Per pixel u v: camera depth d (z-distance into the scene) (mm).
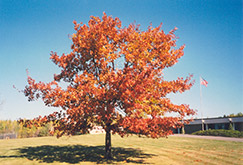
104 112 10781
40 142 26406
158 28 12797
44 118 12102
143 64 11352
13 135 47219
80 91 11180
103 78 11430
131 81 10391
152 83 11750
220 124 41500
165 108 12070
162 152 16250
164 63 12414
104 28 12648
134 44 12391
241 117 36438
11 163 12156
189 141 25281
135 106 10219
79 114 10945
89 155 14719
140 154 15148
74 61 13453
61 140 29266
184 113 11914
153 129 12008
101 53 12312
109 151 13398
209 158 13469
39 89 11656
